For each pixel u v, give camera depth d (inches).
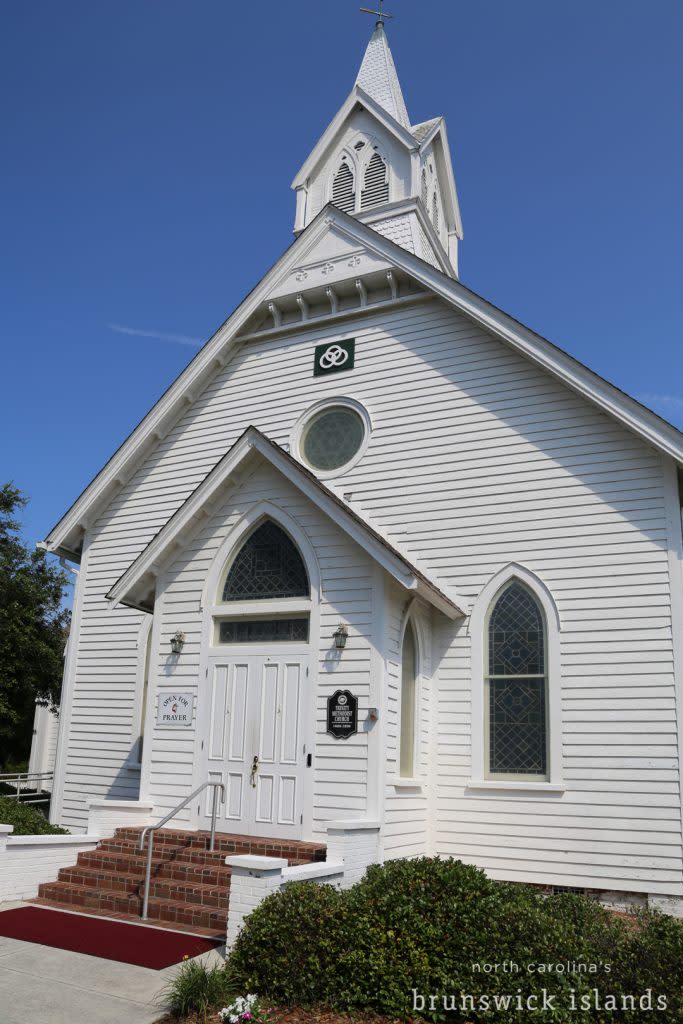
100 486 676.1
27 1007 273.4
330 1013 270.1
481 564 514.0
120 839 455.2
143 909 389.1
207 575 509.0
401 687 471.5
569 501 497.7
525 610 499.2
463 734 494.9
